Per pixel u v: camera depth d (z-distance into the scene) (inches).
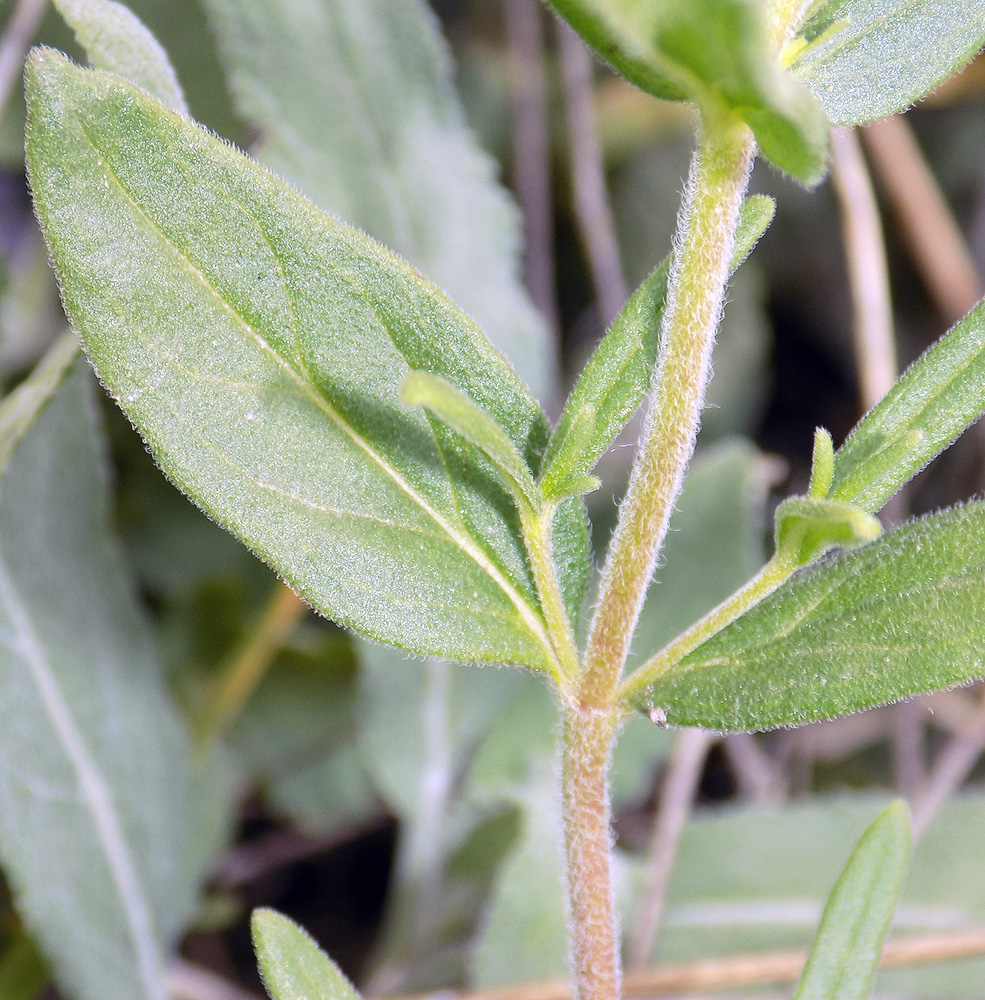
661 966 6.7
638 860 7.6
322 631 8.1
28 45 7.4
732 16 4.3
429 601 4.9
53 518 6.2
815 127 4.3
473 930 7.2
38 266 8.1
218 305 4.8
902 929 6.8
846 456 4.9
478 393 4.9
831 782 8.7
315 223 4.8
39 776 6.1
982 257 10.4
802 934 6.9
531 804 6.8
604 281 8.8
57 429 6.1
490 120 10.4
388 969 7.2
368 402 4.9
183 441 4.8
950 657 4.8
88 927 6.1
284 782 8.2
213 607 7.9
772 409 10.4
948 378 4.9
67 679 6.2
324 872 8.4
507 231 7.5
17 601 6.1
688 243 4.7
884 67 4.9
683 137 10.5
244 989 7.8
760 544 7.8
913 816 6.9
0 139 7.7
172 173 4.8
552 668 4.9
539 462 4.9
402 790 7.5
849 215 7.8
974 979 6.6
